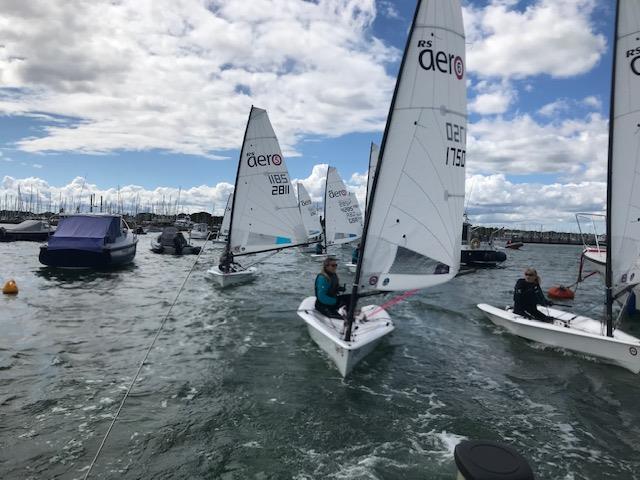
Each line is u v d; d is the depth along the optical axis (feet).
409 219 22.13
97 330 29.25
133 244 71.05
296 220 52.13
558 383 21.80
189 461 14.38
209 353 25.05
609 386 21.49
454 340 29.14
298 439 15.96
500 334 30.68
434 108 21.75
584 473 14.40
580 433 16.99
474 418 18.01
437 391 20.61
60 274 57.00
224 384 20.63
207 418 17.28
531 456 15.37
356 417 17.75
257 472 13.92
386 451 15.33
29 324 30.19
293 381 21.18
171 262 77.61
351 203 100.17
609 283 24.90
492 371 23.38
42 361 22.90
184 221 250.57
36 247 97.50
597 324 28.55
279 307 38.17
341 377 21.86
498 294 50.55
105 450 14.80
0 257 74.64
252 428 16.62
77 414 17.22
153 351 25.18
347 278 63.87
